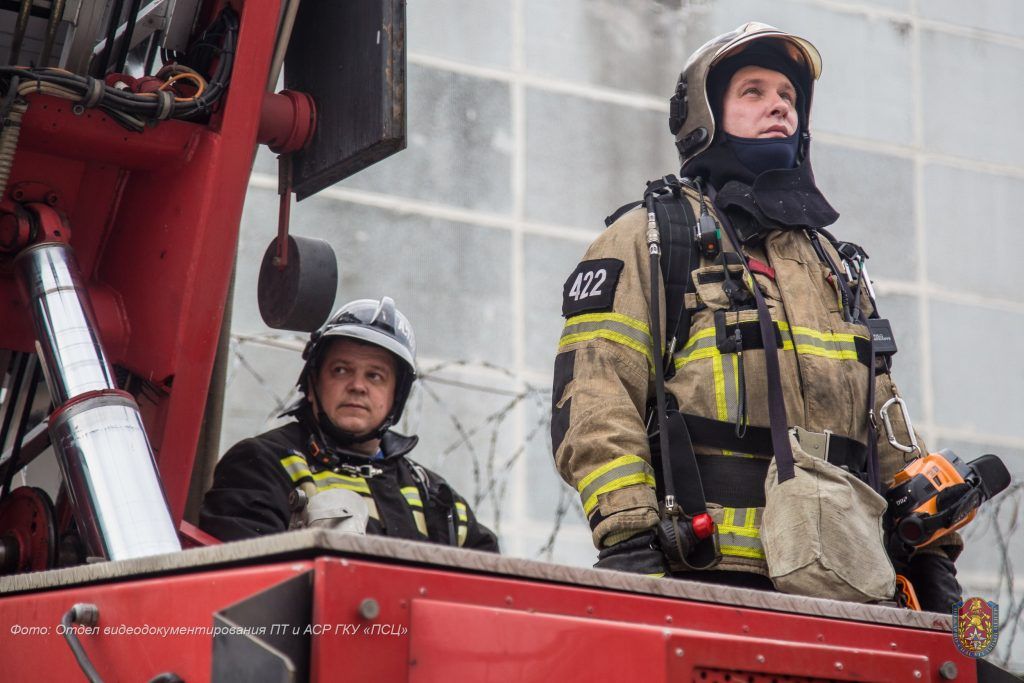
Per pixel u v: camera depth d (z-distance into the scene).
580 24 8.06
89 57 3.11
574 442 3.03
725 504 3.02
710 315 3.18
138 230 2.97
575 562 6.94
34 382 3.09
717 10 8.53
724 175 3.56
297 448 3.69
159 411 2.79
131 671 1.85
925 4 9.20
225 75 2.88
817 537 2.84
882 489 3.37
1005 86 9.25
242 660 1.54
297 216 6.88
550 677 1.75
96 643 1.94
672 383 3.15
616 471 2.94
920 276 8.52
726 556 2.96
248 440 3.65
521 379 7.15
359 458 3.75
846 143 8.61
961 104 9.05
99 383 2.51
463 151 7.46
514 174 7.56
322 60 3.17
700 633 1.89
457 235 7.27
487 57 7.71
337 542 1.65
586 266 3.28
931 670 2.24
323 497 3.54
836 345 3.25
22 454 3.24
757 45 3.67
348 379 3.79
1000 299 8.68
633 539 2.91
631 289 3.20
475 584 1.77
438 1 7.67
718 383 3.09
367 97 2.97
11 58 2.98
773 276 3.29
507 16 7.84
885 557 2.92
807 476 2.94
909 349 8.30
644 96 8.11
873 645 2.19
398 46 2.96
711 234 3.26
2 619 2.26
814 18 8.81
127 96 2.79
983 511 7.93
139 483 2.32
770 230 3.37
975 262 8.71
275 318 3.32
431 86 7.48
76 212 3.00
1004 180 9.00
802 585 2.81
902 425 3.40
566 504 7.03
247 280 6.59
